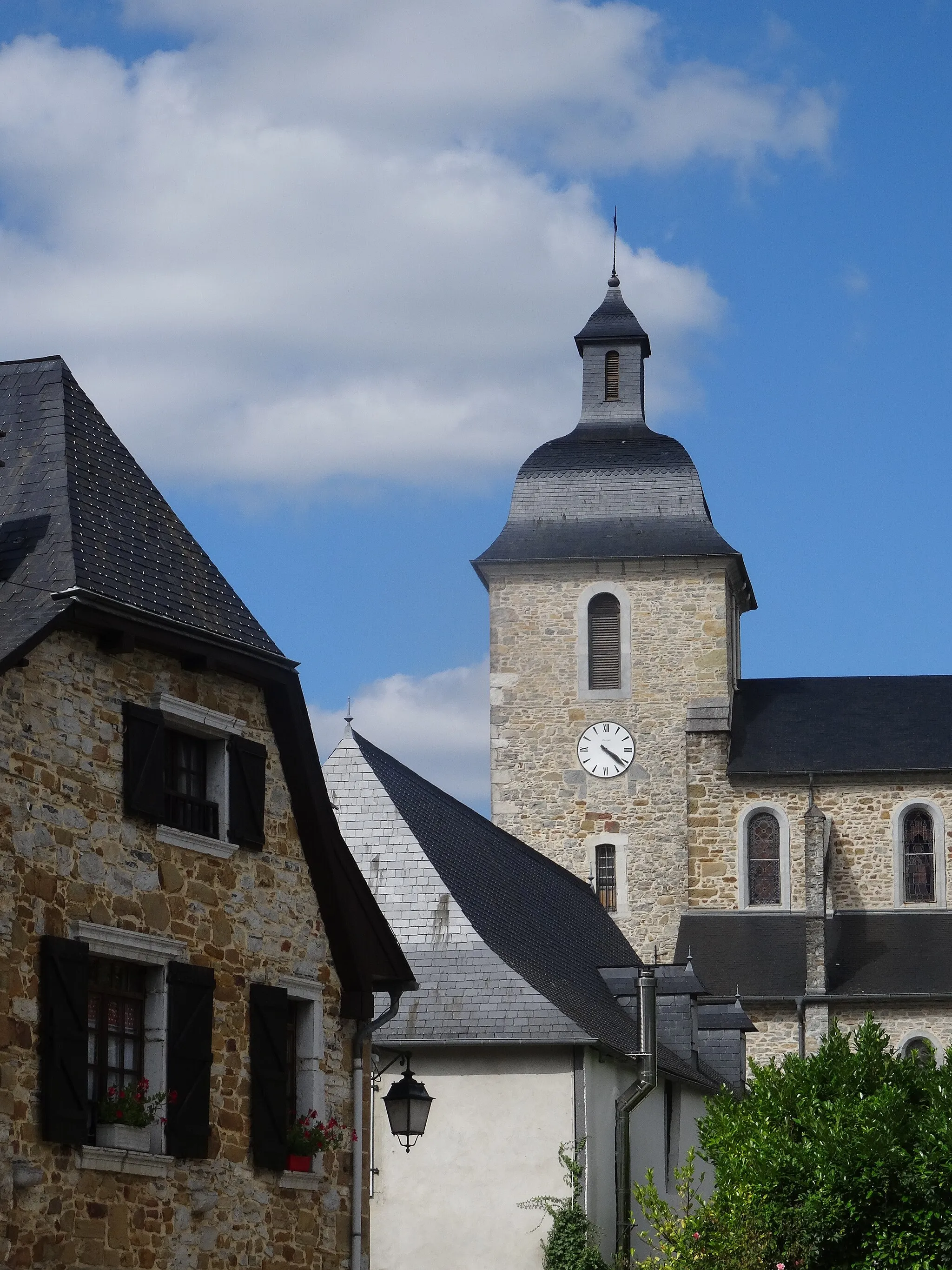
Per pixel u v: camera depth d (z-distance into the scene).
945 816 48.91
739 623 55.09
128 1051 18.67
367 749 32.44
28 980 17.22
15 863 17.20
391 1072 28.41
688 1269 24.45
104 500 20.22
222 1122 19.52
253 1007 20.09
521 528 51.56
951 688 51.56
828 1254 25.45
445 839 32.91
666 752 49.91
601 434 53.09
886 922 48.34
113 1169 17.83
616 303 54.12
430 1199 27.89
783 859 49.12
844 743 50.03
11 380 21.08
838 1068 27.23
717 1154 27.03
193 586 20.62
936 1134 25.41
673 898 49.16
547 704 50.44
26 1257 16.80
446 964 29.17
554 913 37.62
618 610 50.69
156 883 18.97
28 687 17.61
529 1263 27.39
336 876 21.56
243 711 20.53
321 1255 20.95
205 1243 19.00
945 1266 25.05
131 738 18.77
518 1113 28.03
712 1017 39.72
